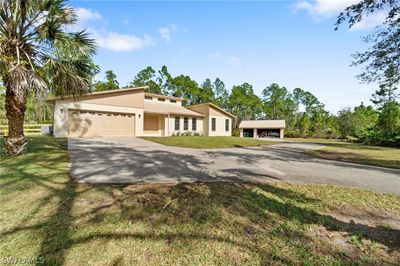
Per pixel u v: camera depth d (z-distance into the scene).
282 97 56.84
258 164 8.11
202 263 2.30
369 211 3.79
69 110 15.69
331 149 15.52
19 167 6.09
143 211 3.49
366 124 31.75
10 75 6.52
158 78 43.12
